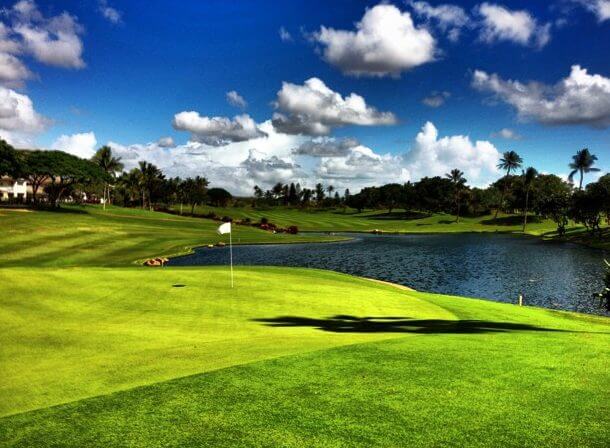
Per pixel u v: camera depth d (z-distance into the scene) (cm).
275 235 11262
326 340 1472
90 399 922
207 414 848
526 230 14638
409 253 8144
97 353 1297
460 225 16262
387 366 1121
